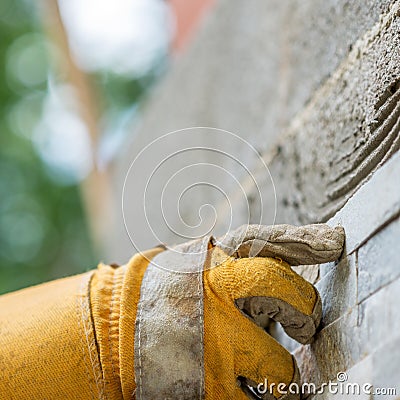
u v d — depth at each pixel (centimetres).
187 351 69
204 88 137
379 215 67
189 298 70
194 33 149
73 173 300
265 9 112
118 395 70
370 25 79
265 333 70
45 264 293
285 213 96
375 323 65
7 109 302
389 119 73
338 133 84
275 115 104
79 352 70
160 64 273
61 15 218
